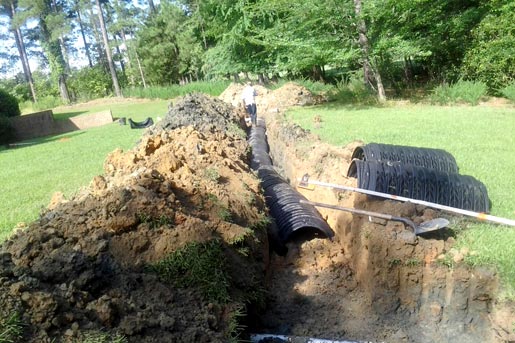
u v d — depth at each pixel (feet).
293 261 21.24
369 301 17.52
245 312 14.39
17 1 149.38
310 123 42.19
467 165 24.41
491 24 50.03
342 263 20.51
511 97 49.06
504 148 28.12
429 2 53.52
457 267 15.44
